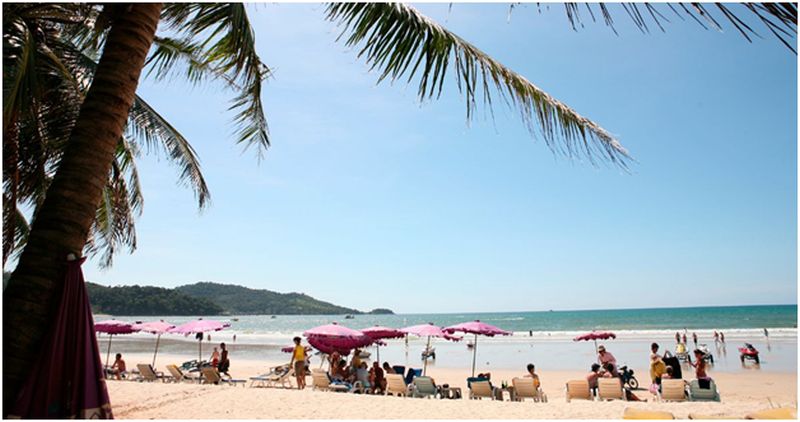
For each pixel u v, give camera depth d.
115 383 10.33
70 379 3.33
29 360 3.20
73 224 3.39
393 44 4.04
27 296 3.23
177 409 7.56
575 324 73.31
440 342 42.16
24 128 6.12
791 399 13.23
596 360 26.48
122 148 8.20
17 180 6.16
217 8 4.96
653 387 11.19
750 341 33.41
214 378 13.13
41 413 3.17
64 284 3.35
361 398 9.03
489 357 29.81
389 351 35.09
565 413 8.07
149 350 36.31
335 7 4.02
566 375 20.48
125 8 3.80
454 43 4.04
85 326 3.45
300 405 8.19
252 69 5.21
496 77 4.06
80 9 5.46
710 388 9.94
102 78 3.62
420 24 4.00
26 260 3.32
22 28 5.01
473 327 13.41
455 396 11.45
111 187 8.02
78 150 3.46
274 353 32.34
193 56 6.41
